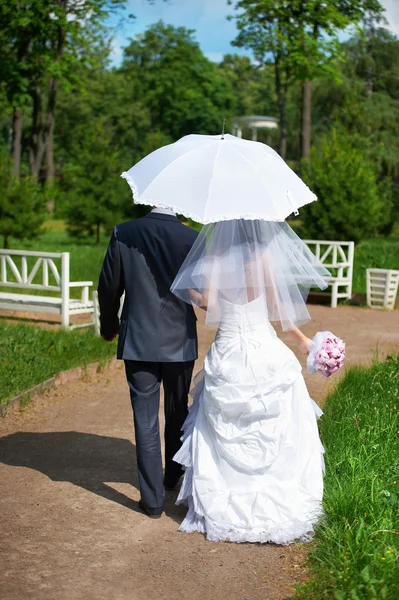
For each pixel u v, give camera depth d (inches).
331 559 140.4
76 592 133.9
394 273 532.7
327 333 171.2
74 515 169.5
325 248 631.2
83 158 1039.6
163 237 166.6
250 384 160.9
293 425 164.2
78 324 398.0
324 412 233.6
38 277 613.0
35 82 1213.1
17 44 1076.5
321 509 158.9
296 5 980.6
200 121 2610.7
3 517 166.9
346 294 553.3
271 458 159.8
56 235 1172.5
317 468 163.9
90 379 299.7
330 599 127.3
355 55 1593.3
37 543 154.1
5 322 384.8
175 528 163.9
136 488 188.4
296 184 166.1
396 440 204.8
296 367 167.3
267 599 132.3
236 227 162.7
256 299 165.2
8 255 410.9
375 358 341.7
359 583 129.1
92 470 200.7
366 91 1617.9
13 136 1359.5
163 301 166.7
